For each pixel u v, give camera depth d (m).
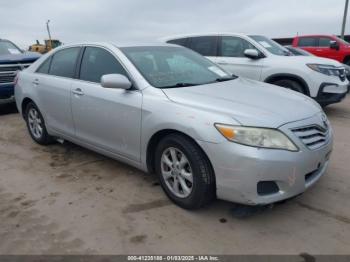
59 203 3.60
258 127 2.85
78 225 3.19
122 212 3.38
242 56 7.49
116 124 3.79
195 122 3.02
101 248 2.87
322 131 3.24
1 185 4.08
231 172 2.86
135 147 3.66
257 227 3.06
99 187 3.92
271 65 6.98
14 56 7.98
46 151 5.16
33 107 5.30
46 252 2.84
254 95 3.49
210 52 7.92
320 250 2.75
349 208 3.32
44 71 5.04
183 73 4.00
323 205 3.38
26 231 3.13
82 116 4.25
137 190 3.81
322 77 6.55
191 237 2.96
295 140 2.91
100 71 4.09
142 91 3.56
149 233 3.03
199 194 3.11
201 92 3.48
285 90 3.95
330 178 3.94
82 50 4.45
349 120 6.55
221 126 2.89
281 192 2.91
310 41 14.44
